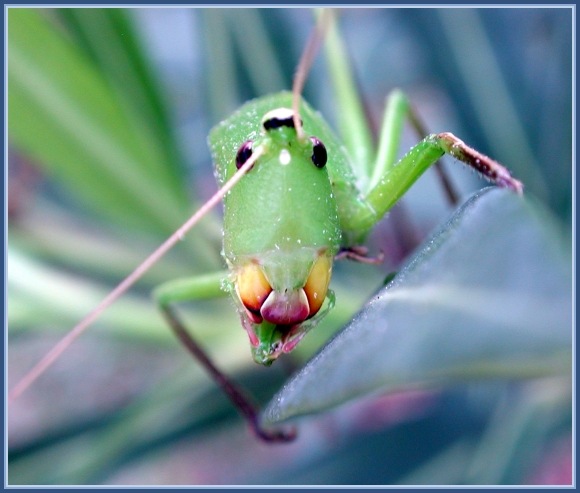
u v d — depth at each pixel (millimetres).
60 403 219
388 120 135
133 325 141
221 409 143
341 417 168
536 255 102
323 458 142
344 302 137
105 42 140
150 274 145
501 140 144
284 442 133
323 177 117
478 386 139
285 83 146
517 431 134
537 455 142
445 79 147
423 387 106
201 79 146
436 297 101
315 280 117
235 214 116
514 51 147
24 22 133
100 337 141
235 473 211
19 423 214
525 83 145
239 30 146
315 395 100
